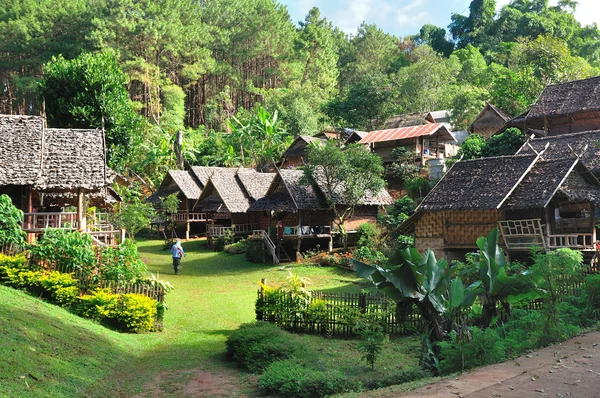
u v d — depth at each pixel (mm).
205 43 73625
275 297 16703
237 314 19328
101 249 16766
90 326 13953
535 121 39156
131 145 36312
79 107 33688
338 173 32750
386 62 96688
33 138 19938
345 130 59875
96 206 29688
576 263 11414
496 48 92812
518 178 23266
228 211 42625
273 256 32719
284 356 12172
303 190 34688
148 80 63656
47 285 14977
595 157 26156
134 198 42500
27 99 65000
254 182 43656
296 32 90250
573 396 6262
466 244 24812
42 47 63375
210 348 14320
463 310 12320
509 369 7953
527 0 102875
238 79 77938
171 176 47188
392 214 36031
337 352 13711
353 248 33406
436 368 10305
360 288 24859
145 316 15422
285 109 68625
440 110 64625
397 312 12086
